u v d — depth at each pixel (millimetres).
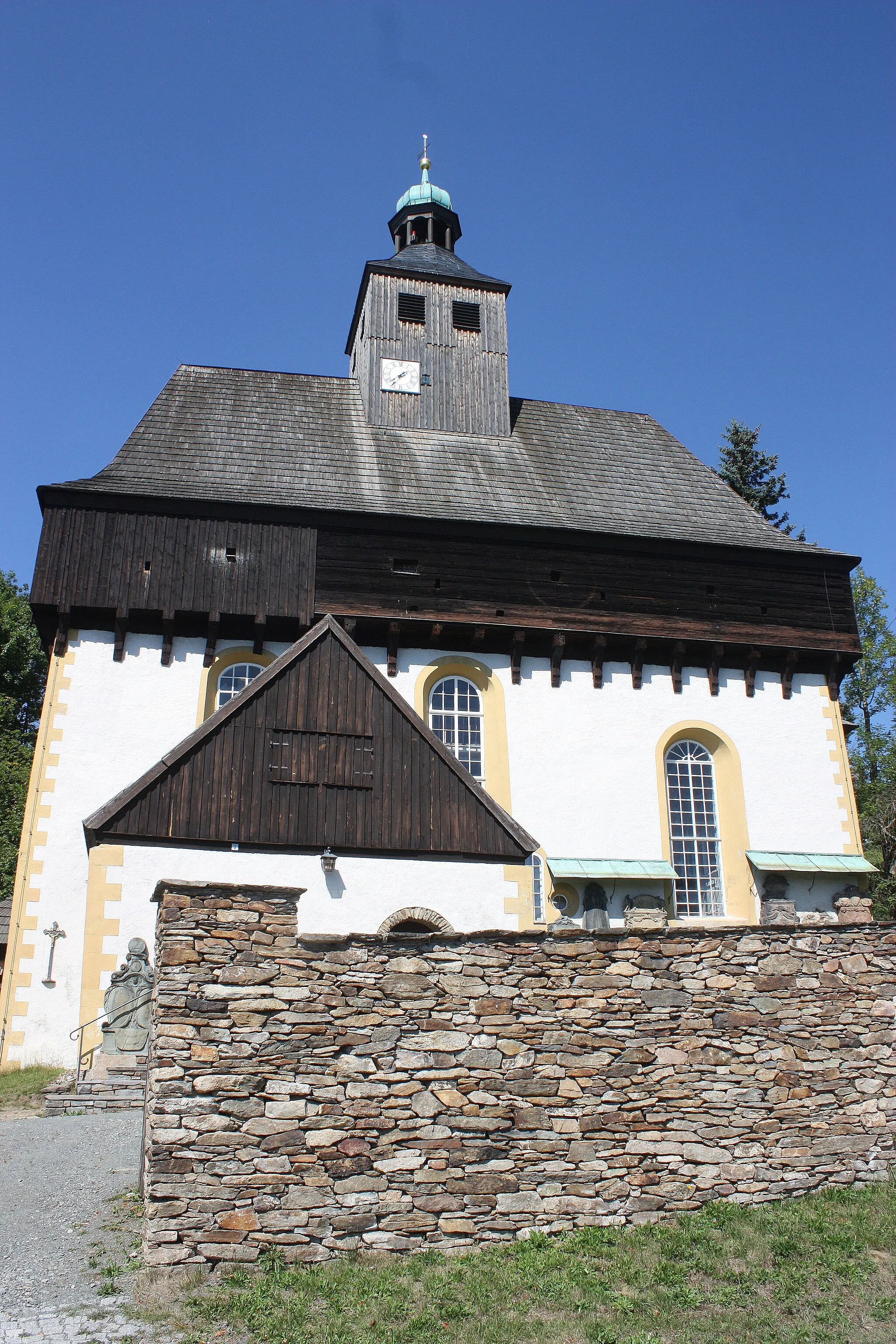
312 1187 8328
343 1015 8766
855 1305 7844
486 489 24438
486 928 13734
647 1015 9516
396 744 14266
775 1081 9680
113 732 19719
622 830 21703
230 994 8570
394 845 13781
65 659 20062
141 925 14211
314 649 14469
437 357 26594
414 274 27125
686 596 23688
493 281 27547
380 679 14531
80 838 18844
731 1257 8430
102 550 20562
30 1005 17641
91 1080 14227
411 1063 8812
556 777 21719
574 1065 9203
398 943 9070
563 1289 7852
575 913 20812
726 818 22781
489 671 22250
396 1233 8398
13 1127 12945
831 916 21953
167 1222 8000
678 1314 7668
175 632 20688
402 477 24047
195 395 25219
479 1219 8625
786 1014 9883
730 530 25531
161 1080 8273
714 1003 9727
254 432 24359
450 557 22516
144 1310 7402
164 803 13391
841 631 24359
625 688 22859
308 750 13953
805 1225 8883
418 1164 8602
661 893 21281
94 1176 10391
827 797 23203
